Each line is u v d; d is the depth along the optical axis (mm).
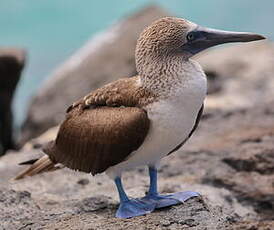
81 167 10445
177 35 9961
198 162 14695
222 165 14484
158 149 10039
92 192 12727
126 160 10133
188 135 10508
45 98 27969
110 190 12828
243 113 18812
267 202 13320
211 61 26062
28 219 11000
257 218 13031
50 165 11180
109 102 10188
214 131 17266
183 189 12891
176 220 10258
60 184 13258
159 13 31406
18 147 26281
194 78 9836
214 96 21938
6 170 14562
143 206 10578
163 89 9789
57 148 10828
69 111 10828
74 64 29312
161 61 9906
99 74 28547
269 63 25406
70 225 10305
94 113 10242
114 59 29094
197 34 10086
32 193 12656
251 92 22312
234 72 24781
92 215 10836
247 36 10195
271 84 23031
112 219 10453
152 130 9812
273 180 13875
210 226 10148
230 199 13133
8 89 24922
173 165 14562
